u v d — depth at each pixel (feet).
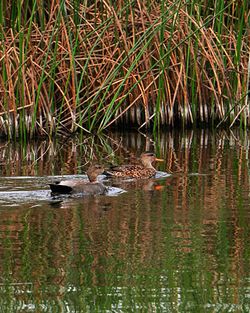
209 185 49.93
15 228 39.55
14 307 29.89
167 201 45.55
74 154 61.82
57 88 70.13
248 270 33.60
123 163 57.72
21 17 68.95
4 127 67.97
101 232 38.88
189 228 39.58
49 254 35.58
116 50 69.67
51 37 65.21
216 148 63.98
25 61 65.98
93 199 46.16
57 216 41.96
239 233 38.70
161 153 62.13
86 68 69.97
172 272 33.42
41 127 68.69
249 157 59.72
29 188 48.62
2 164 57.36
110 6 69.00
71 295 30.96
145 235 38.45
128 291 31.35
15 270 33.60
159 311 29.45
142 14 68.85
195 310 29.53
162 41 68.80
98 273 33.24
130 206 44.37
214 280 32.48
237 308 29.76
